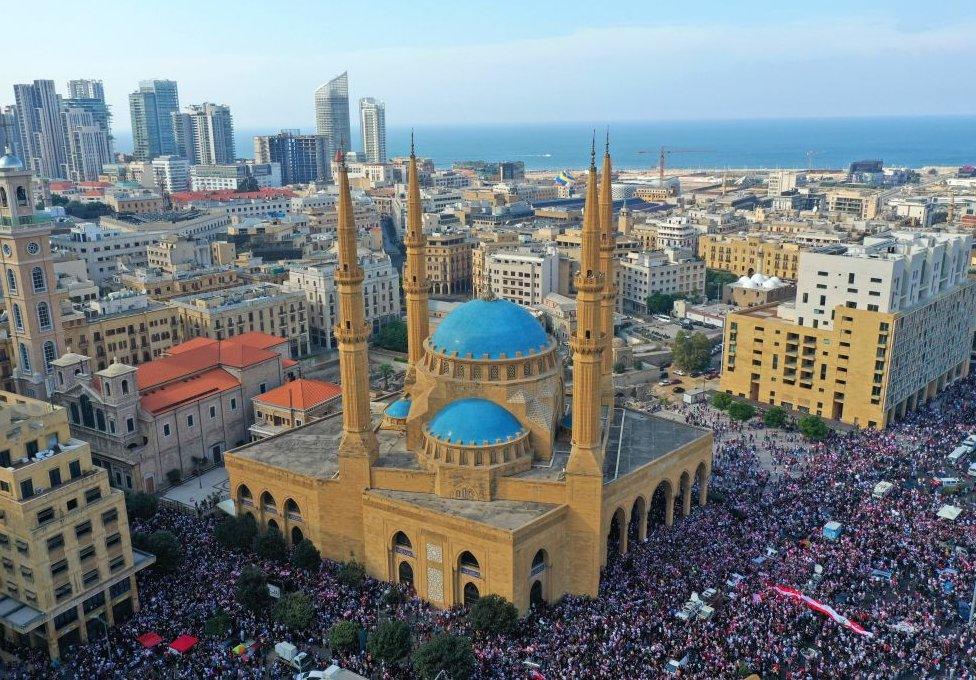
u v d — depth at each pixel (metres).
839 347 173.38
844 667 91.75
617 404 150.88
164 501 139.62
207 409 156.25
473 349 117.06
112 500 103.69
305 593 108.62
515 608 100.94
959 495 136.00
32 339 161.25
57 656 98.50
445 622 103.62
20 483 95.12
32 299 160.00
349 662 93.75
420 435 120.75
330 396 159.75
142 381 152.25
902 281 168.25
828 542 119.12
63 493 98.38
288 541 125.75
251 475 126.75
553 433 120.62
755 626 98.62
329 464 125.50
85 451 102.69
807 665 92.38
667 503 127.50
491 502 111.31
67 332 186.88
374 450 117.38
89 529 101.25
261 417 160.25
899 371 172.00
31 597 97.62
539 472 113.88
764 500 134.62
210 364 164.75
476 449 111.12
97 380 144.12
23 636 102.00
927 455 153.75
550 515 106.88
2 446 96.12
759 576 110.25
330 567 118.25
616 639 96.38
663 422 140.50
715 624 99.38
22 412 104.12
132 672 92.81
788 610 102.12
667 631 97.31
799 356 180.62
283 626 99.94
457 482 111.75
